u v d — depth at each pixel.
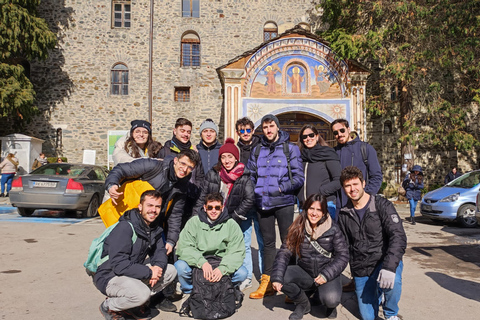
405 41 14.73
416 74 15.16
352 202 3.51
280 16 19.81
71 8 19.06
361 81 14.39
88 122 18.88
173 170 3.70
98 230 7.92
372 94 19.02
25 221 8.89
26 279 4.55
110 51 19.11
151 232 3.49
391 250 3.19
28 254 5.76
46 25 16.73
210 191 4.27
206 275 3.58
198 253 3.74
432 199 9.97
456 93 17.92
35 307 3.67
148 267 3.35
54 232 7.56
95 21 19.14
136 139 4.17
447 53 13.88
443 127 14.93
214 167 4.34
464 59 13.90
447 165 19.16
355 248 3.47
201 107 19.30
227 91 14.10
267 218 4.37
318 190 4.34
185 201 4.05
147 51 19.25
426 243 7.34
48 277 4.66
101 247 3.43
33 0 16.89
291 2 19.92
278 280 3.41
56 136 18.72
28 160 16.58
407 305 3.86
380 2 13.76
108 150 17.56
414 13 13.88
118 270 3.24
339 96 14.54
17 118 18.59
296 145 4.46
